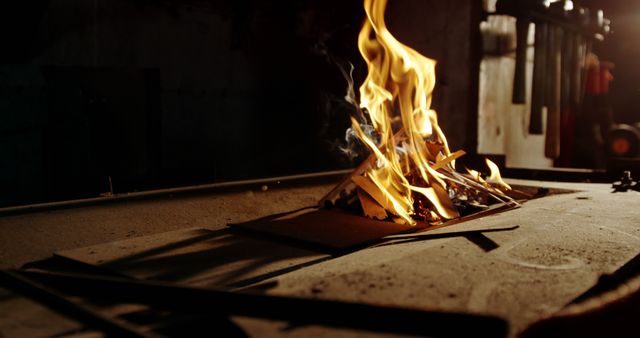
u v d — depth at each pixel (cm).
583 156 833
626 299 199
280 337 163
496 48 751
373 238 303
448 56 729
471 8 708
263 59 786
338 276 221
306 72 838
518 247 265
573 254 252
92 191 576
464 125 723
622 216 344
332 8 844
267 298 179
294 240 301
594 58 831
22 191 552
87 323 177
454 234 294
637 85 870
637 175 555
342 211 383
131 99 633
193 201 413
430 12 741
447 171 407
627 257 248
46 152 564
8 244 287
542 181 563
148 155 649
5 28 536
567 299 195
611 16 855
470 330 158
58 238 303
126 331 164
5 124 540
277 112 811
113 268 238
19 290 210
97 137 588
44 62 568
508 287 207
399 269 229
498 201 417
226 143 750
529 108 852
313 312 174
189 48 695
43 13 551
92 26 602
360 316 170
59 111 567
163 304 190
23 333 169
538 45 677
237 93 756
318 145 861
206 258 258
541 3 654
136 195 415
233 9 735
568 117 759
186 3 684
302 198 441
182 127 694
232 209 393
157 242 287
